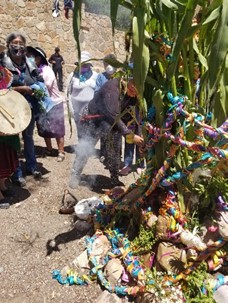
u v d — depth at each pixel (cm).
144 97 265
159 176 258
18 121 370
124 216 307
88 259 287
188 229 263
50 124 521
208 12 229
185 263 250
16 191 419
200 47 250
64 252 310
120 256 277
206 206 266
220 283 245
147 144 270
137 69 219
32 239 330
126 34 253
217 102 228
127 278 263
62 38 1189
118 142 418
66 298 268
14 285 283
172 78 241
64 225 349
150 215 274
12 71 426
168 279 250
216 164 252
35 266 299
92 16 1224
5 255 312
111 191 331
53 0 1148
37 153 565
